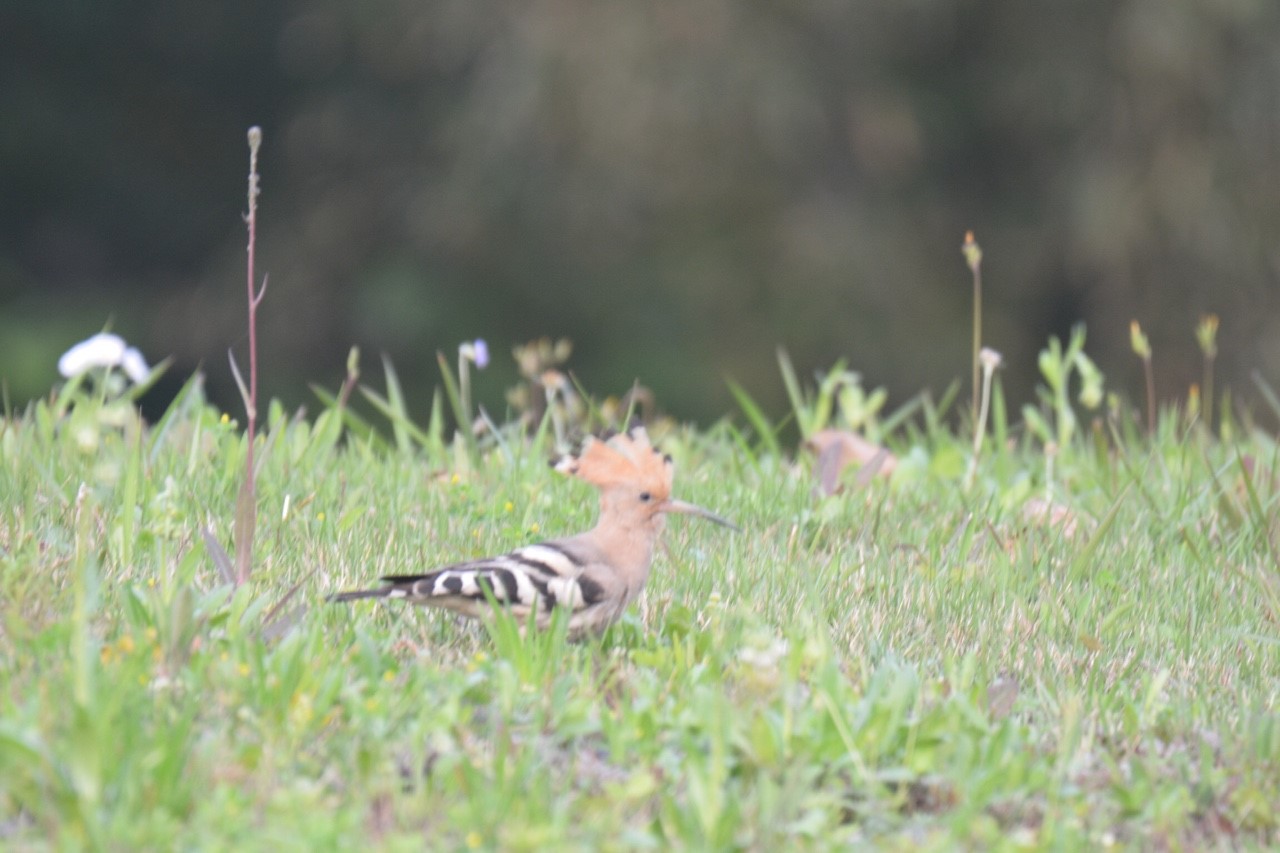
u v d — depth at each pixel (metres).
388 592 8.02
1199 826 7.15
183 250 37.50
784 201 29.61
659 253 29.77
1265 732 7.57
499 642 7.75
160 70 37.28
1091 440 15.07
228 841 6.08
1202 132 28.97
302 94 36.72
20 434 11.57
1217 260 28.59
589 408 13.62
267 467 11.31
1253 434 13.88
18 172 36.31
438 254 31.22
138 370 11.52
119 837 6.01
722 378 29.06
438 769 6.68
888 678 8.18
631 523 8.31
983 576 10.20
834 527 11.09
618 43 28.42
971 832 6.60
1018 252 30.41
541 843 6.11
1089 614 9.61
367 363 31.80
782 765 6.93
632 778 6.61
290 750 6.75
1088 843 6.69
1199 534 11.33
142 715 6.91
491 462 12.45
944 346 29.59
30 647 7.41
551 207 29.42
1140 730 7.91
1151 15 28.48
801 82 28.78
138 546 9.34
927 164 31.12
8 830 6.24
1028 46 30.41
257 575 8.95
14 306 34.84
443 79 32.69
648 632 8.72
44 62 36.69
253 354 8.55
